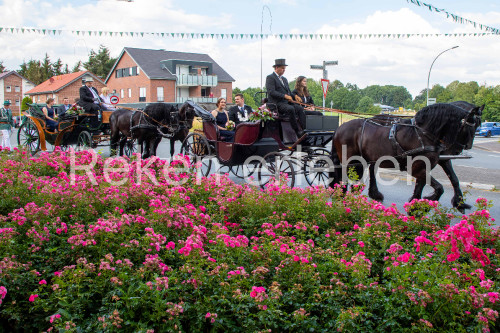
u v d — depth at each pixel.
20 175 7.34
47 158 9.74
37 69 102.56
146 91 61.56
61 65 106.69
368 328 3.77
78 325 3.83
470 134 7.83
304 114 10.59
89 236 4.81
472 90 109.25
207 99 64.38
